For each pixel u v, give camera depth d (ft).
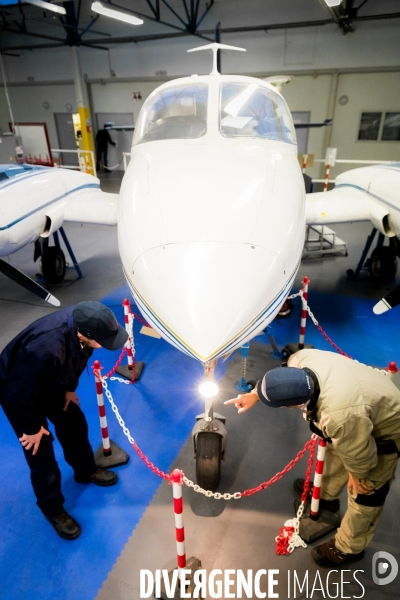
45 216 14.40
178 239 6.65
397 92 37.32
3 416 10.44
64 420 7.37
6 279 19.53
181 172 8.28
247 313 6.01
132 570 6.80
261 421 10.11
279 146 10.06
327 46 37.63
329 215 14.75
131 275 6.96
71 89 51.24
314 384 5.12
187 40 42.65
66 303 16.90
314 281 18.98
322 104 40.24
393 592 6.47
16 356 6.00
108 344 5.80
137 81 46.98
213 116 10.09
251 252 6.43
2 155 33.01
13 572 6.79
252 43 39.99
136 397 11.07
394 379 11.69
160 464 8.90
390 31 35.14
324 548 6.86
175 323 5.94
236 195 7.45
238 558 6.97
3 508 7.93
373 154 40.60
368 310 16.02
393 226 13.84
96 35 46.16
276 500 8.02
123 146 52.06
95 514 7.77
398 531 7.40
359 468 5.20
